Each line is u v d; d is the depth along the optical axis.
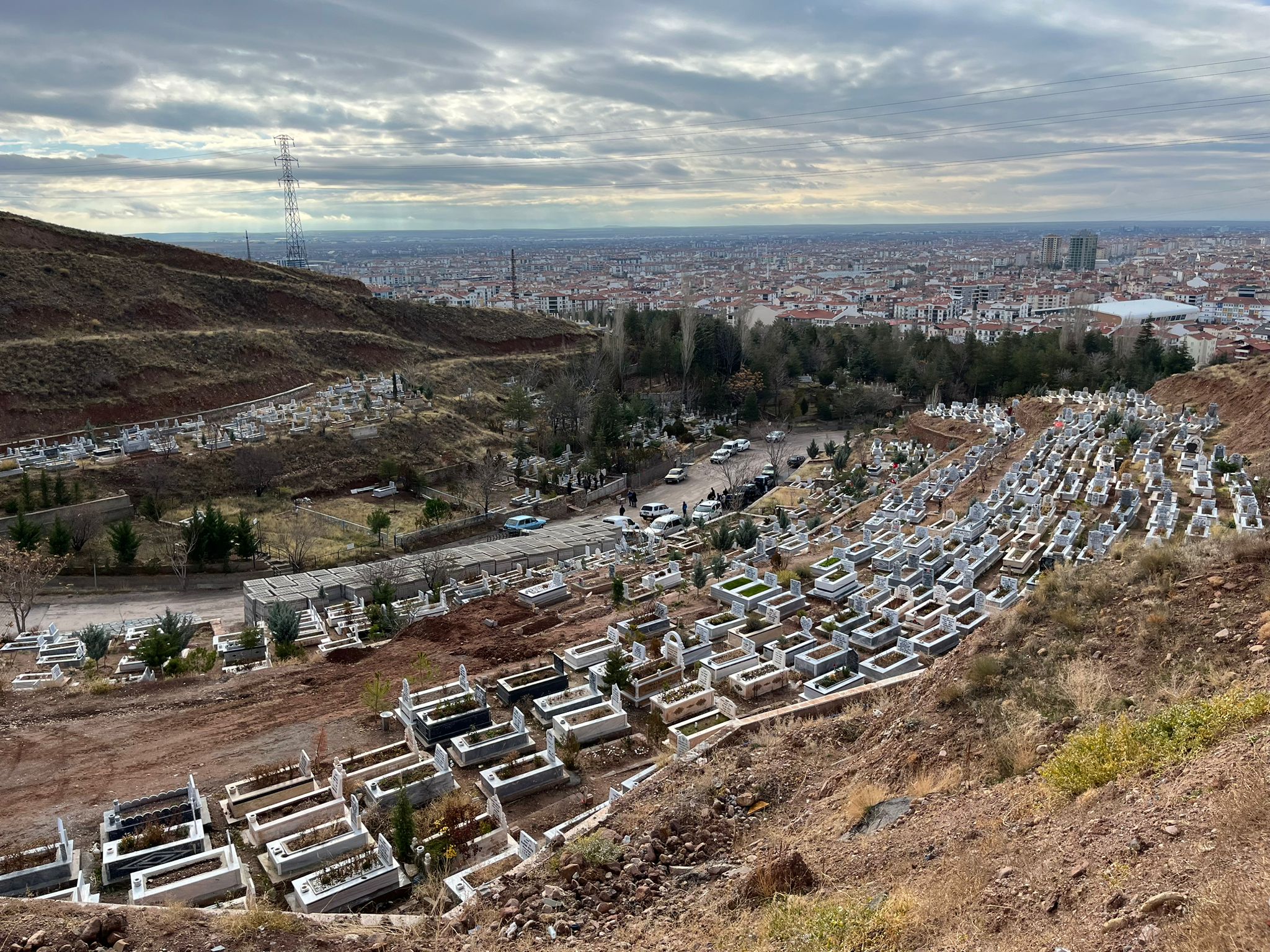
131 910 11.84
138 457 57.16
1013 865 9.17
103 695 24.81
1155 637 13.45
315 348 87.19
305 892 14.41
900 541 35.41
